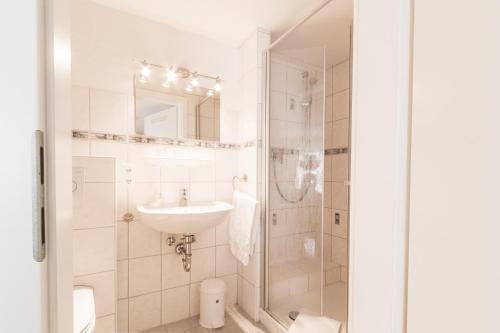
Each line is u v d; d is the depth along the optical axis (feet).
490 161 0.85
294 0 4.80
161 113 5.52
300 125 5.73
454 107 0.95
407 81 1.13
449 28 0.96
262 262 5.70
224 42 6.31
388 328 1.21
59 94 1.28
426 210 1.04
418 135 1.07
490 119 0.85
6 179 1.15
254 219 5.36
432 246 1.02
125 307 5.09
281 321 5.22
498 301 0.83
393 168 1.18
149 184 5.36
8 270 1.16
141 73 5.30
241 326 5.44
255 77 5.80
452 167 0.95
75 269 4.22
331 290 6.93
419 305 1.07
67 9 1.38
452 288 0.95
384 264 1.23
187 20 5.45
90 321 3.22
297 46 6.50
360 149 1.38
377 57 1.27
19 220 1.15
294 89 5.73
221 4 4.94
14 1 1.15
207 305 5.41
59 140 1.28
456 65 0.94
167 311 5.52
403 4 1.14
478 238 0.88
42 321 1.18
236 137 6.48
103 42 4.93
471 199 0.90
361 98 1.37
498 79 0.83
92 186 4.36
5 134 1.15
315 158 5.63
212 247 6.10
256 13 5.24
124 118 5.11
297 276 5.67
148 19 5.39
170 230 4.57
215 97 6.19
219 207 5.49
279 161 5.79
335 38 6.15
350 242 1.45
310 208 5.66
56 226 1.24
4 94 1.14
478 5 0.88
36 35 1.15
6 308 1.16
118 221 5.04
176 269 5.63
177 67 5.72
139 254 5.23
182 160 5.69
